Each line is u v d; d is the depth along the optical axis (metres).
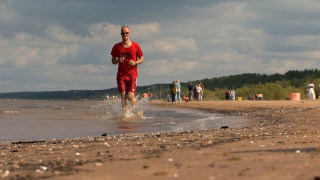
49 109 21.94
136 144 6.04
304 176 3.05
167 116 16.03
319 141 5.52
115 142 6.52
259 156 4.12
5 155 5.37
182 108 24.75
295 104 22.30
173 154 4.56
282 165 3.54
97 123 12.05
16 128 10.52
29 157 5.05
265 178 3.02
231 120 12.96
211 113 18.66
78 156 4.88
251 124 11.05
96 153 5.11
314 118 11.27
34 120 13.10
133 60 14.64
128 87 14.88
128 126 11.05
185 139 6.59
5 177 3.59
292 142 5.45
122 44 14.59
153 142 6.27
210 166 3.61
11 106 27.84
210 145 5.35
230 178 3.05
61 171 3.74
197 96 41.66
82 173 3.57
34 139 8.27
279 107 19.28
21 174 3.72
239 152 4.50
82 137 8.43
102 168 3.79
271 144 5.25
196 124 11.56
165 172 3.37
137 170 3.58
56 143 6.94
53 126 11.11
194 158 4.14
